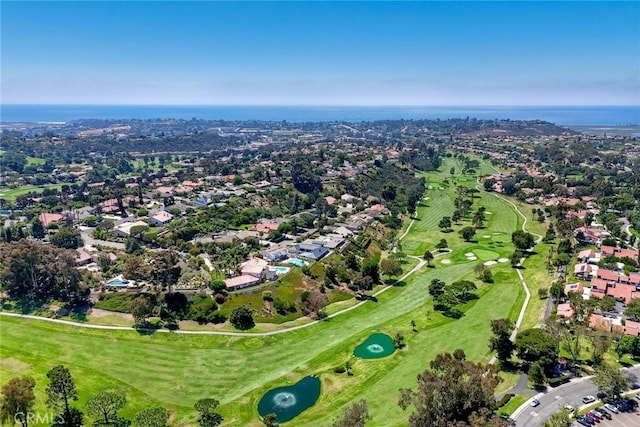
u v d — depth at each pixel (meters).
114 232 171.25
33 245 121.38
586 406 75.69
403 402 69.06
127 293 116.50
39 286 120.38
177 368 91.25
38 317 109.38
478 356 93.25
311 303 115.25
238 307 110.06
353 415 65.88
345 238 168.62
